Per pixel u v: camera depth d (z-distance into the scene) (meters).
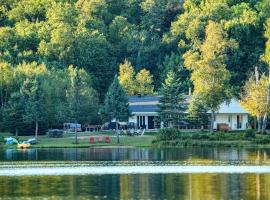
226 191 148.62
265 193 146.12
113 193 148.00
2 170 181.62
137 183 159.12
